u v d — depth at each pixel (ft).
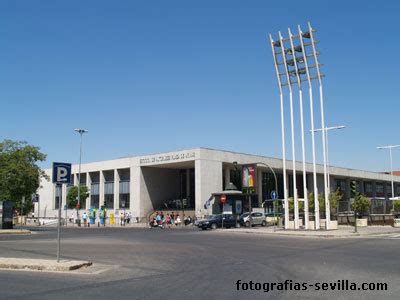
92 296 30.81
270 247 72.38
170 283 36.35
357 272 42.45
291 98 125.18
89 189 256.93
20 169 133.18
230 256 57.93
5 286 35.14
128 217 219.61
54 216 276.82
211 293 31.83
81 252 64.28
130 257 57.21
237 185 234.99
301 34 122.83
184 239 94.32
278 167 239.71
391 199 202.80
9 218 133.69
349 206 178.81
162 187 243.19
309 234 105.40
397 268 45.39
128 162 240.12
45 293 31.99
